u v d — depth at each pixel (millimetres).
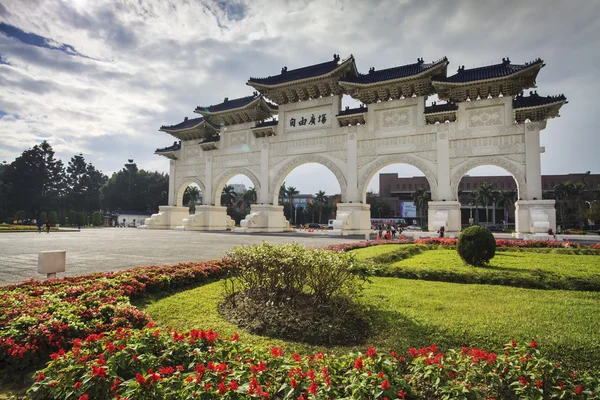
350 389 3838
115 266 13211
